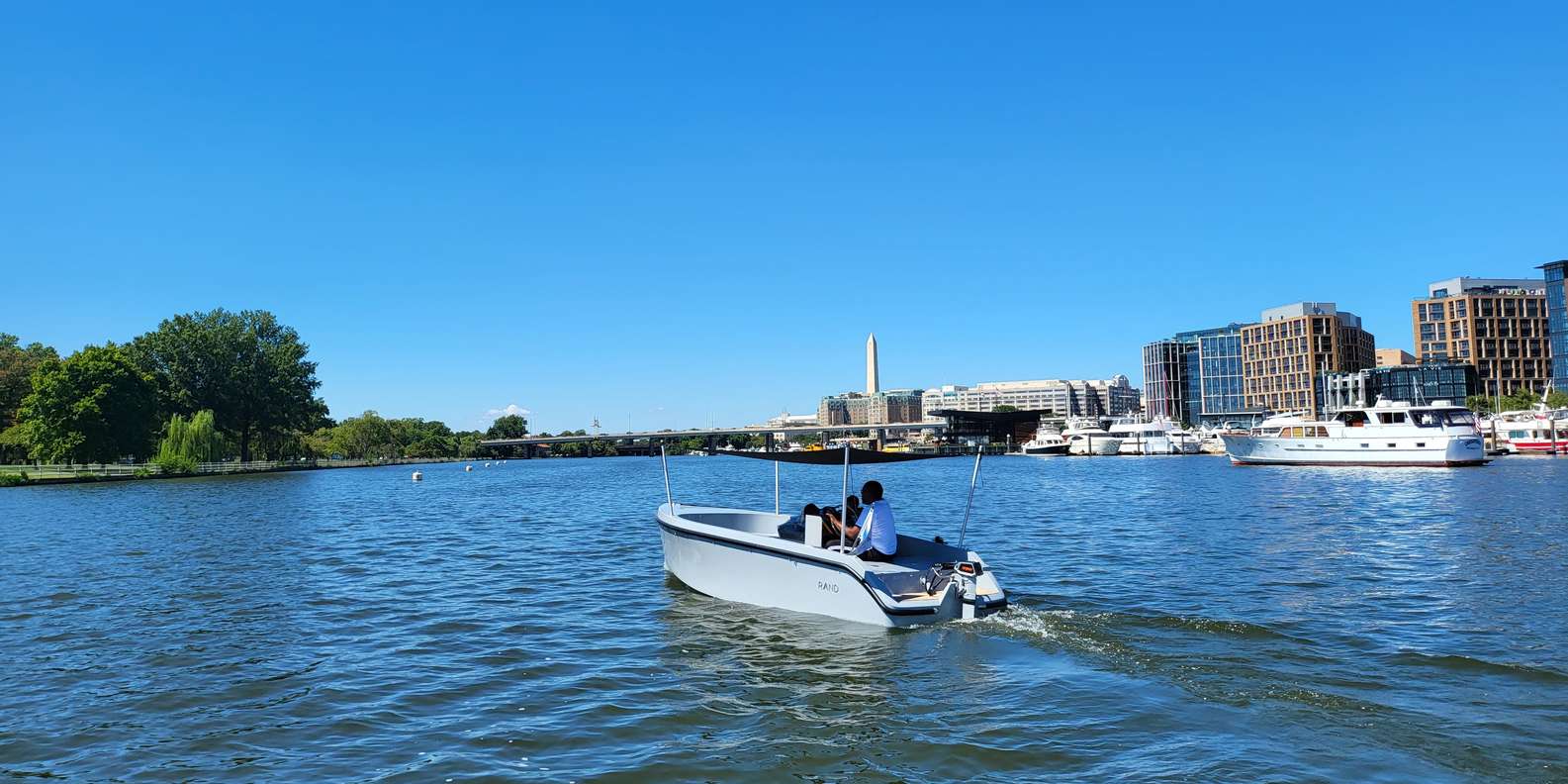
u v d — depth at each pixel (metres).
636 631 13.45
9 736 8.92
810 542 14.99
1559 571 17.36
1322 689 9.71
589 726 9.10
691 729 8.96
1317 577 17.17
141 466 93.62
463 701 10.02
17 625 14.32
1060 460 128.25
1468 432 67.56
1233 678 10.17
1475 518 28.58
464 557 22.52
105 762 8.21
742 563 15.34
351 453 170.62
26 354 108.38
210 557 23.00
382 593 17.12
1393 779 7.18
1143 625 12.91
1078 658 11.19
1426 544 21.86
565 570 19.94
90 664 11.74
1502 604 14.20
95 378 88.31
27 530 32.78
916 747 8.23
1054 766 7.68
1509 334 194.00
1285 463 76.44
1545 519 27.75
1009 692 9.87
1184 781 7.22
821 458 15.95
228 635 13.49
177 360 107.69
